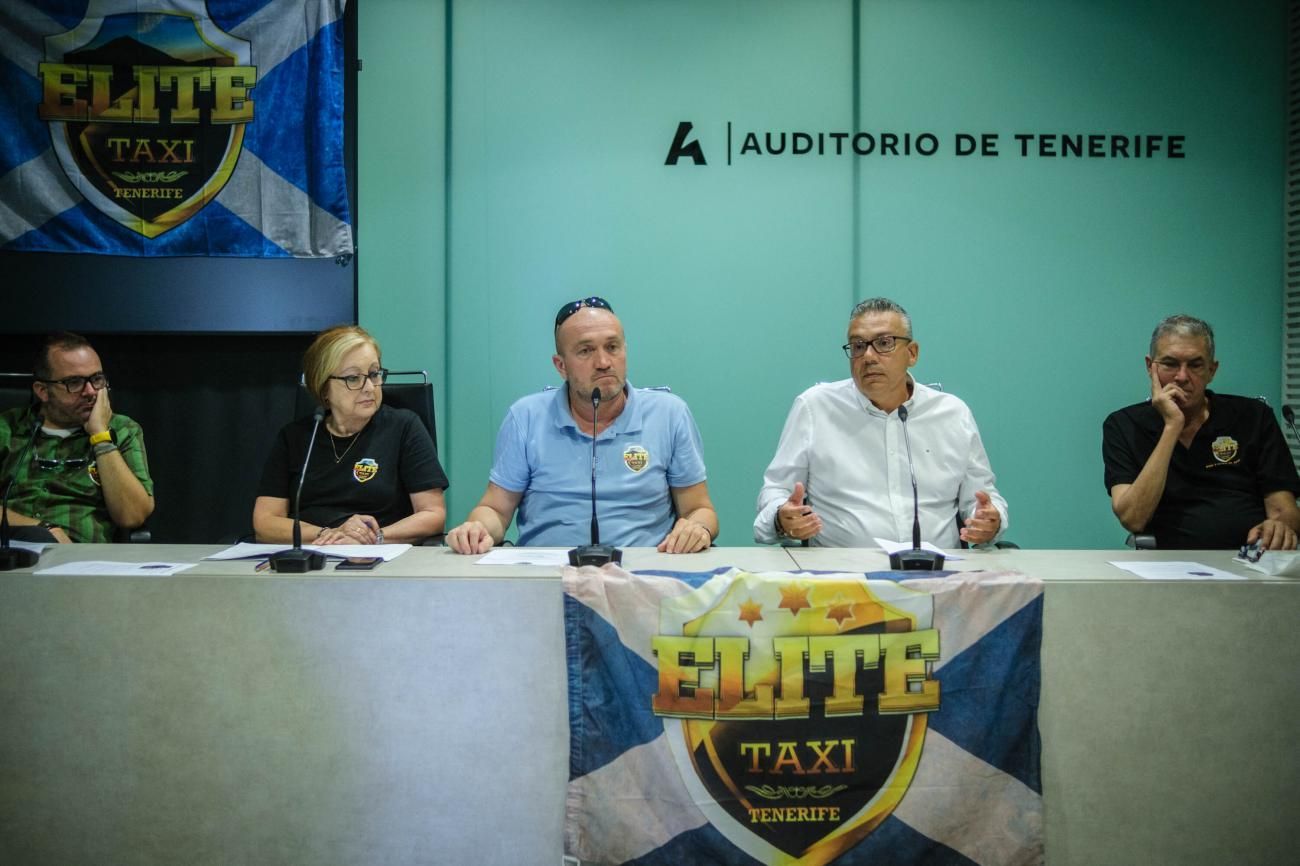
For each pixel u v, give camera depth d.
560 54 3.52
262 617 1.66
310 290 3.40
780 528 2.42
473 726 1.66
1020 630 1.64
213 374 3.47
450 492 3.58
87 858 1.69
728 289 3.57
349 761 1.67
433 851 1.67
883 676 1.63
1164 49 3.56
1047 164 3.57
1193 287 3.61
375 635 1.66
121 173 3.28
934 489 2.47
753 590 1.63
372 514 2.57
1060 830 1.66
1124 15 3.55
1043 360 3.61
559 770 1.66
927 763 1.63
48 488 2.62
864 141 3.55
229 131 3.29
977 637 1.64
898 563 1.77
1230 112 3.58
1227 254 3.61
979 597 1.64
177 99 3.28
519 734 1.66
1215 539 2.62
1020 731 1.64
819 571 1.77
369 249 3.53
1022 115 3.57
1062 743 1.66
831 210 3.56
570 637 1.64
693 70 3.53
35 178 3.25
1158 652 1.65
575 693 1.64
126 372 3.45
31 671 1.68
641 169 3.54
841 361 3.59
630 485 2.41
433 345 3.56
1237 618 1.65
